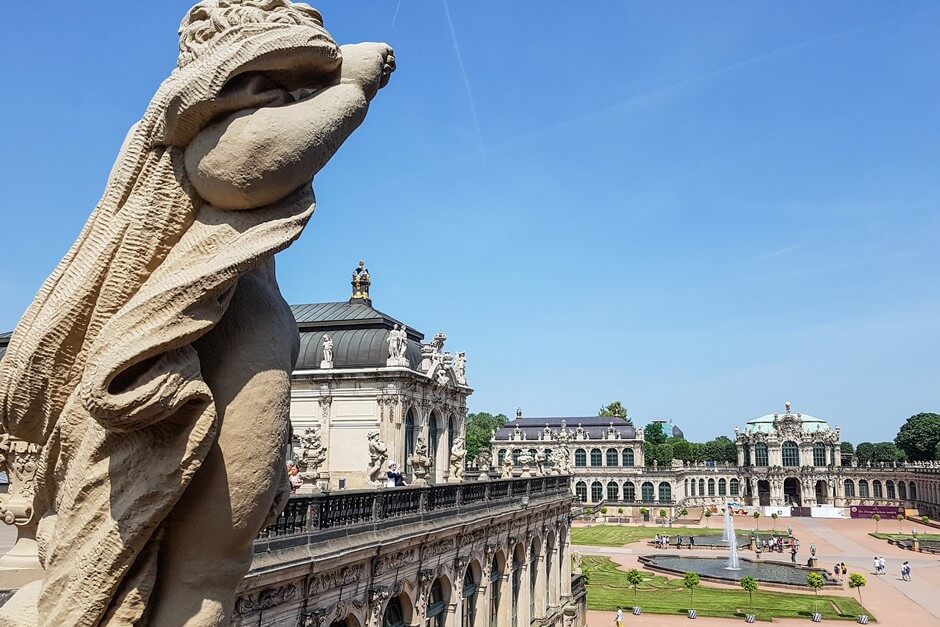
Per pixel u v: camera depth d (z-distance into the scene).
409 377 39.34
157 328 3.69
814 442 155.75
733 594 64.94
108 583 3.74
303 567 15.72
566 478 46.81
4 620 4.07
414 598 22.50
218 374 4.04
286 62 4.04
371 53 4.50
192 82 3.84
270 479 4.09
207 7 4.37
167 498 3.78
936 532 114.94
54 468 4.32
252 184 3.92
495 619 31.98
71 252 4.34
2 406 4.23
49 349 4.06
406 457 39.88
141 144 4.10
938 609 58.06
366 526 19.44
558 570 43.53
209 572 4.03
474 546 28.34
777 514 137.88
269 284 4.59
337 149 4.29
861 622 52.91
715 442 185.25
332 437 39.41
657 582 71.06
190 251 3.96
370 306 50.28
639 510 137.75
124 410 3.60
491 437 163.38
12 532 15.18
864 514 138.75
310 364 42.16
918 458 165.75
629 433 146.62
